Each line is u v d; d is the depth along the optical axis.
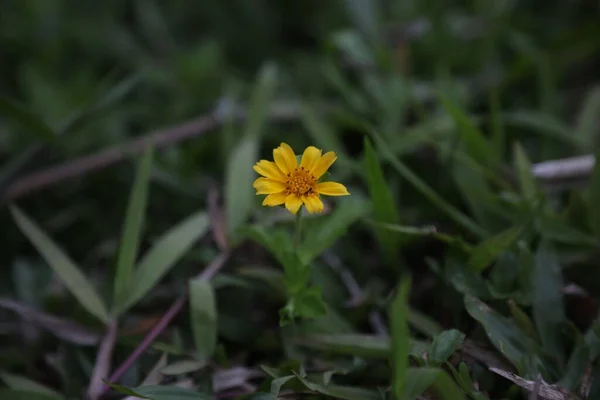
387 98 0.38
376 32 0.41
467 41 0.42
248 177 0.34
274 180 0.30
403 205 0.37
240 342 0.33
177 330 0.32
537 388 0.29
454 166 0.35
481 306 0.31
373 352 0.31
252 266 0.34
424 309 0.34
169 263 0.33
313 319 0.32
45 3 0.44
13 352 0.33
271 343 0.32
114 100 0.38
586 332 0.31
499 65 0.42
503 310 0.31
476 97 0.41
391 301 0.32
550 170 0.35
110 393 0.31
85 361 0.32
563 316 0.31
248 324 0.33
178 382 0.31
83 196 0.39
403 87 0.39
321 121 0.38
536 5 0.45
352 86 0.41
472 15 0.43
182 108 0.41
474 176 0.34
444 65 0.41
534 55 0.39
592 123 0.38
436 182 0.37
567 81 0.42
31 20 0.43
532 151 0.38
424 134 0.36
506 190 0.34
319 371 0.31
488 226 0.34
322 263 0.35
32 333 0.34
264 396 0.29
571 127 0.39
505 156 0.38
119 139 0.40
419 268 0.35
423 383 0.28
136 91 0.42
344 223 0.31
